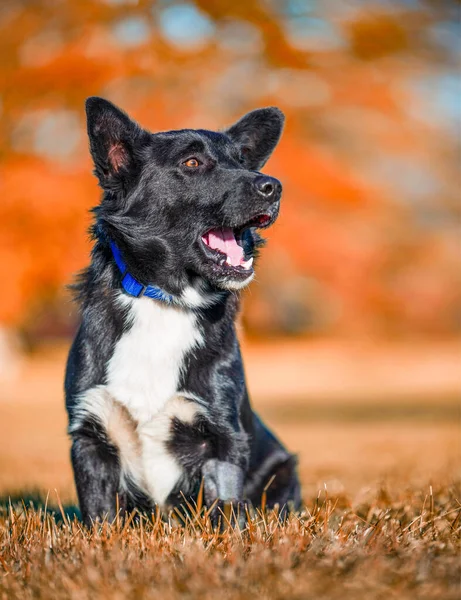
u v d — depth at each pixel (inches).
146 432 175.5
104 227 185.0
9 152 619.2
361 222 798.5
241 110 687.7
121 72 624.1
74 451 176.4
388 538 141.1
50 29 645.3
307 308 1422.2
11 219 600.1
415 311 1435.8
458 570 123.4
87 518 173.0
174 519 168.1
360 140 771.4
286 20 702.5
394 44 716.0
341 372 1091.3
